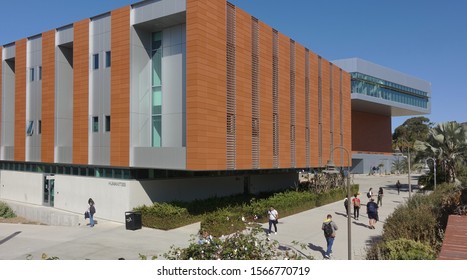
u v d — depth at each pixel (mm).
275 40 26578
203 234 10406
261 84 24562
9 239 18938
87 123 23969
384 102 63688
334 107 36656
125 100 21797
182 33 21750
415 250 9484
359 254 15188
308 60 31578
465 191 15969
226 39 21422
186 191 25734
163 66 22484
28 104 29250
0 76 31812
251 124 23328
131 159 21641
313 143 31859
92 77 24031
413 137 97375
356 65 58938
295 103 28938
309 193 29516
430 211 14094
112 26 22766
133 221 20188
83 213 24938
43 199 28906
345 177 38375
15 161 31203
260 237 17656
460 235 7707
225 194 29531
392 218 15062
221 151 20672
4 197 33031
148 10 21312
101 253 15734
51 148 26453
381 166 72188
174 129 21734
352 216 24672
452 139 36188
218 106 20531
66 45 26547
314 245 16922
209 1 20156
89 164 23859
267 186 34812
